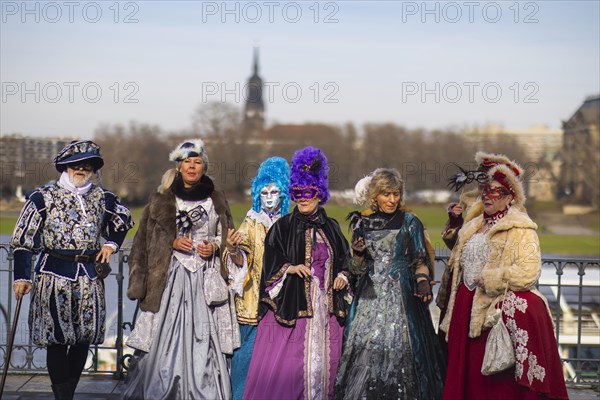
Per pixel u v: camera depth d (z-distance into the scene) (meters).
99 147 5.87
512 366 5.35
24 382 6.60
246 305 6.04
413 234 5.81
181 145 5.96
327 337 5.85
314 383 5.73
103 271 5.86
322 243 5.92
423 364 5.66
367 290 5.77
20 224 5.64
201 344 5.78
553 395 5.28
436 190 42.09
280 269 5.83
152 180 53.62
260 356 5.82
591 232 58.53
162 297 5.84
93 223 5.77
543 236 51.91
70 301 5.65
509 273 5.32
